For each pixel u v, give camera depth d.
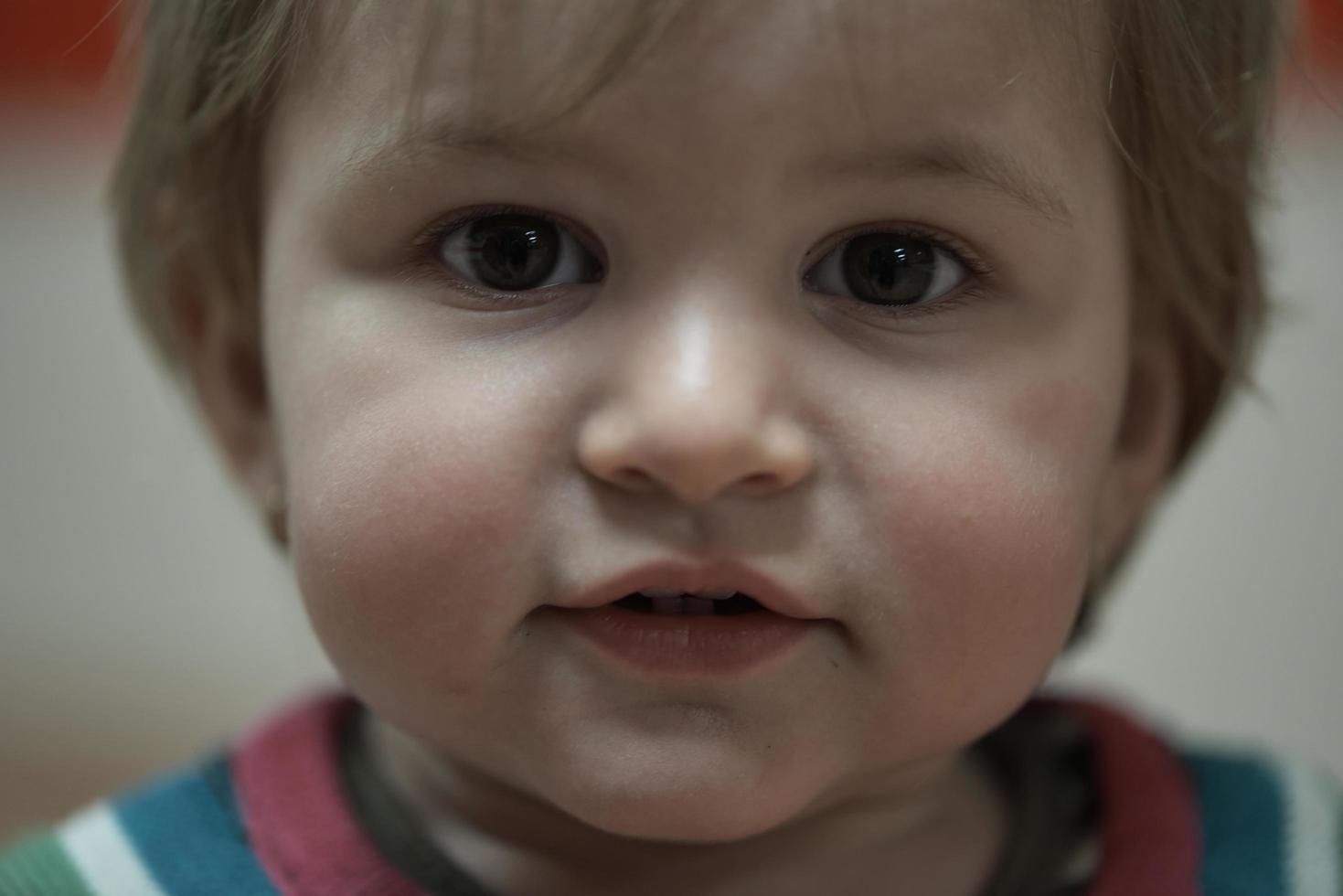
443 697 0.28
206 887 0.30
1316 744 0.49
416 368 0.28
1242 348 0.34
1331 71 0.40
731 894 0.30
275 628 0.56
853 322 0.28
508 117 0.26
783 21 0.26
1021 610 0.28
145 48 0.33
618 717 0.27
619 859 0.30
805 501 0.27
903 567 0.27
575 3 0.26
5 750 0.53
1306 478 0.49
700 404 0.26
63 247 0.56
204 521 0.57
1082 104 0.29
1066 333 0.29
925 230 0.28
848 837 0.30
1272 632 0.49
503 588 0.27
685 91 0.26
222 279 0.32
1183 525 0.50
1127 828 0.31
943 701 0.28
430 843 0.30
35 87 0.54
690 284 0.27
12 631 0.57
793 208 0.27
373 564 0.28
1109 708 0.34
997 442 0.28
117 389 0.57
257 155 0.31
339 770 0.32
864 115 0.26
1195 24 0.30
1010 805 0.32
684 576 0.27
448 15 0.27
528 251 0.28
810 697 0.28
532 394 0.27
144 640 0.57
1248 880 0.31
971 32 0.27
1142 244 0.31
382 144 0.28
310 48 0.29
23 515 0.58
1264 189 0.33
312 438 0.28
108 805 0.32
